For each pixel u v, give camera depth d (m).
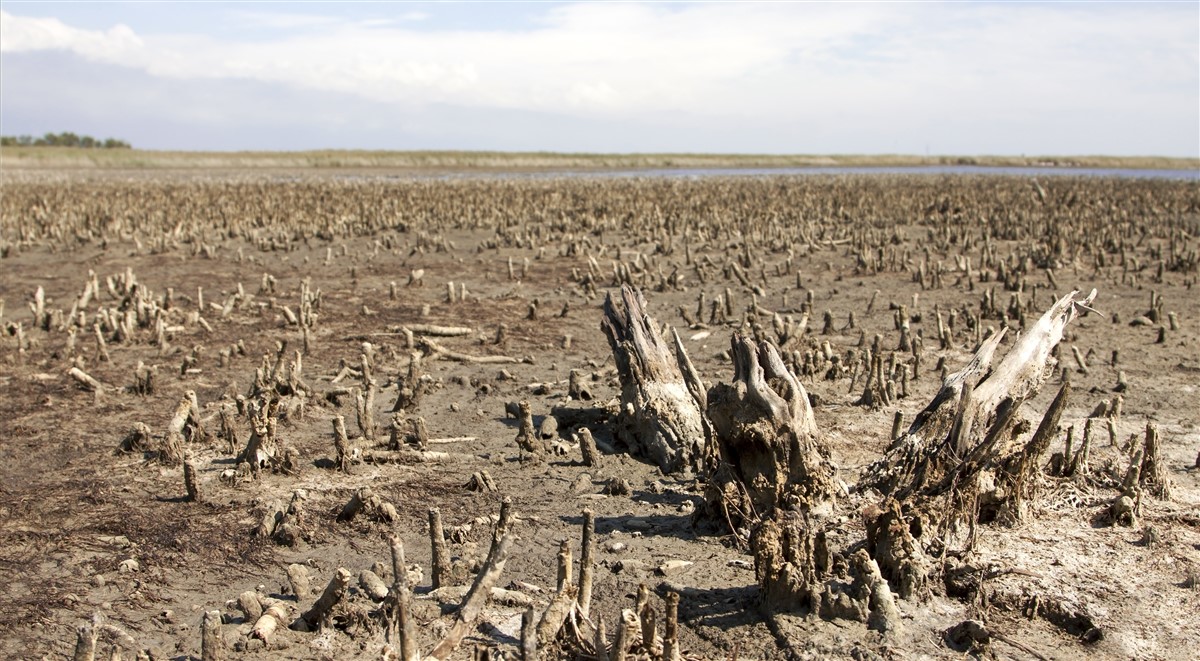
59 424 13.23
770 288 23.83
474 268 27.31
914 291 23.09
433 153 124.31
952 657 7.19
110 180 68.62
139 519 9.98
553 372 16.05
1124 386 14.34
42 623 7.95
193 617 8.09
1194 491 10.35
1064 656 7.23
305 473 11.28
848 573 8.15
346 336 18.50
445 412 13.84
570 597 7.38
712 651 7.45
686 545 9.28
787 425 9.16
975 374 10.40
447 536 9.56
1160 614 7.77
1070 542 8.98
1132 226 34.31
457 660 7.21
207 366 16.30
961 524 8.95
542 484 11.09
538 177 85.88
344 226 34.88
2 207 39.97
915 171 113.62
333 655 7.41
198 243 29.98
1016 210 40.81
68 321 19.25
